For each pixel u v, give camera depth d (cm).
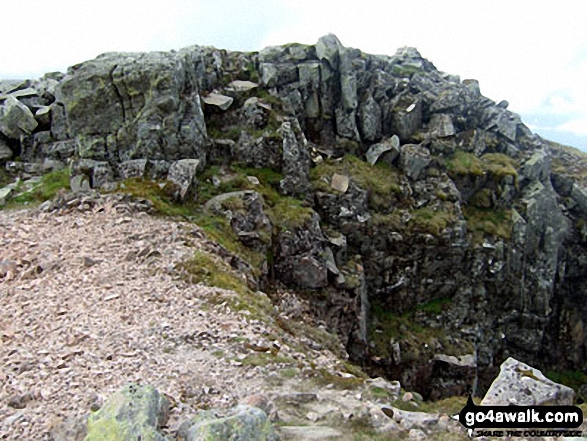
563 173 4238
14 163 2830
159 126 2578
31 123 2969
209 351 1305
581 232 3872
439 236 3095
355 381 1240
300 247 2536
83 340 1309
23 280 1697
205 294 1631
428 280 3153
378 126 3544
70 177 2517
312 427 968
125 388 894
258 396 1045
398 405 1159
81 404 999
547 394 1085
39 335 1339
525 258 3481
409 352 2853
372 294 3042
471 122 3938
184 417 946
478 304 3272
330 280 2609
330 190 2981
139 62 2622
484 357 3177
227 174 2778
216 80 3300
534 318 3478
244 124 3067
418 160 3353
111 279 1689
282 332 1548
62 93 2614
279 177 2891
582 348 3709
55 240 1978
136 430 795
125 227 2106
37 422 931
